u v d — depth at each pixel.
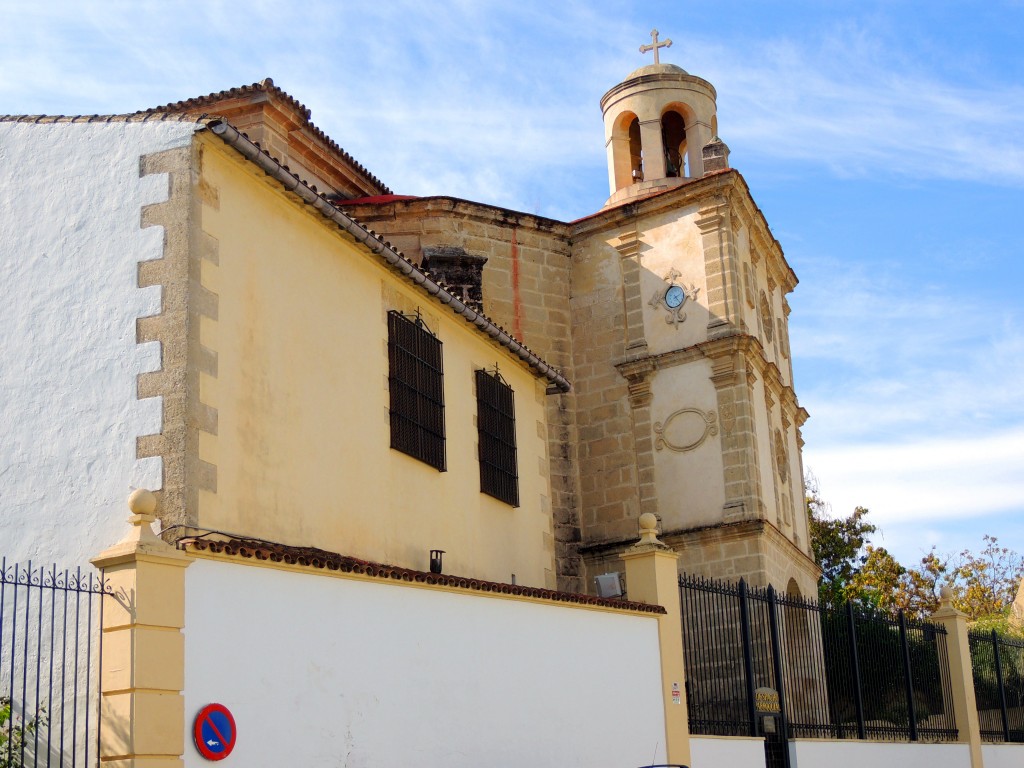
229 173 14.00
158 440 12.58
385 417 16.77
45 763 11.35
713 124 32.91
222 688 10.72
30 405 13.07
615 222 29.33
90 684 11.53
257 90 25.03
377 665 12.42
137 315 13.02
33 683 11.78
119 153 13.60
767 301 31.17
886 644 23.62
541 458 21.91
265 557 11.31
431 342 18.23
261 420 13.94
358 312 16.45
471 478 19.03
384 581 12.73
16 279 13.54
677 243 28.45
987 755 25.69
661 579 17.41
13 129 14.09
